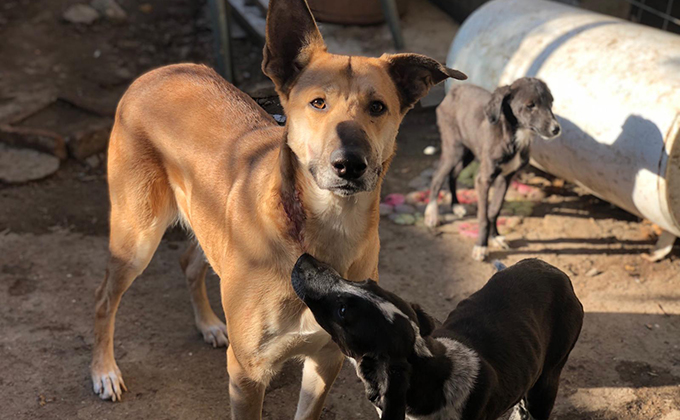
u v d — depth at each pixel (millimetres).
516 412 1352
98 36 3061
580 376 1499
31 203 2100
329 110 963
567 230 2031
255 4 3064
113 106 2584
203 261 1555
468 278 1825
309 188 1011
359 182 932
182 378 1480
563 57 1973
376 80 976
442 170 2033
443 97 1920
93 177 2273
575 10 2180
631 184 1779
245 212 1093
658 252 1891
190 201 1276
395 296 1037
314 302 1021
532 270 1270
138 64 2912
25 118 2447
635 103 1758
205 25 3203
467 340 1140
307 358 1193
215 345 1570
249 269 1072
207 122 1270
